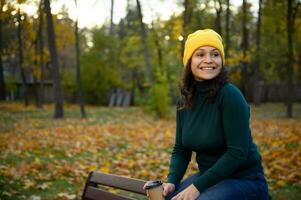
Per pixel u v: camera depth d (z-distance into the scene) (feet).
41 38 77.25
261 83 113.70
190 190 8.34
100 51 98.22
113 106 97.19
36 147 29.91
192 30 63.05
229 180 8.54
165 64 80.79
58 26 78.07
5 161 24.73
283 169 20.26
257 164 8.81
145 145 31.86
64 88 101.19
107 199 9.75
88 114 67.26
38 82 106.52
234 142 8.30
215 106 8.66
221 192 8.20
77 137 36.29
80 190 18.03
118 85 100.78
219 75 8.82
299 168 20.40
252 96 109.19
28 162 24.54
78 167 22.52
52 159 25.96
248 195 8.38
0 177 20.06
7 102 96.78
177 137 9.89
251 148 8.75
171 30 74.95
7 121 53.52
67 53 136.36
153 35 84.12
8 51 83.05
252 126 46.93
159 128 44.73
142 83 105.60
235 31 103.09
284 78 102.53
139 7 62.90
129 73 112.88
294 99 112.78
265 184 8.80
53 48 58.03
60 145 31.45
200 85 8.96
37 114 65.72
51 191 18.07
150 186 8.41
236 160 8.23
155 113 62.49
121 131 41.60
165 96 61.16
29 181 19.16
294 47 76.79
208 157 8.95
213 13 82.02
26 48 80.74
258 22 73.20
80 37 111.45
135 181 9.25
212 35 8.91
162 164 23.89
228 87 8.61
